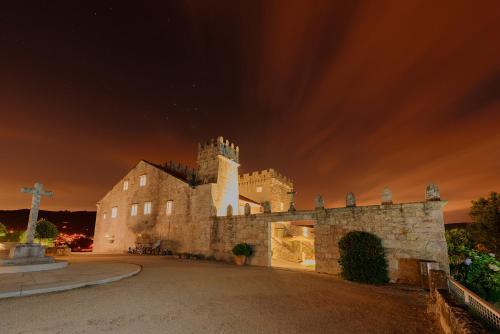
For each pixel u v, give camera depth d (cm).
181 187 2523
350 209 1447
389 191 1358
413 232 1238
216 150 2438
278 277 1283
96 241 3238
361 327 617
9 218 7531
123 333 532
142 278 1103
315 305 788
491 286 869
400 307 804
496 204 2105
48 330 531
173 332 548
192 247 2269
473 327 427
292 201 1773
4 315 604
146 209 2783
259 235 1866
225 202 2417
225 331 565
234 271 1441
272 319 650
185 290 910
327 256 1488
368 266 1220
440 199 1207
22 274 1052
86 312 642
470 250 1104
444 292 702
